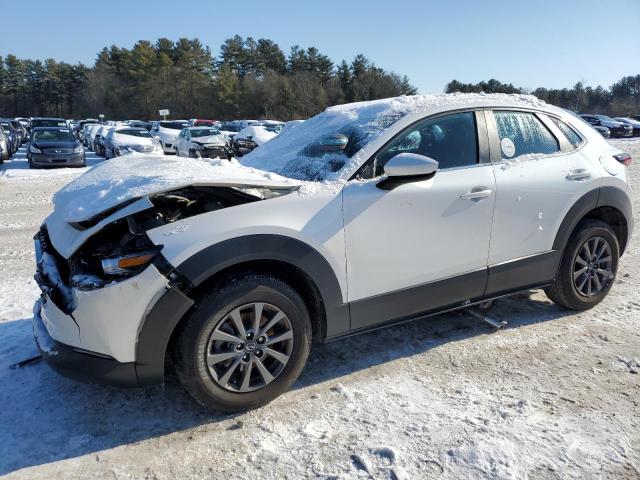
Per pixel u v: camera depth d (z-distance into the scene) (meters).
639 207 7.91
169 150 22.84
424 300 3.11
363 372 3.10
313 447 2.42
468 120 3.30
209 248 2.44
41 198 10.63
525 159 3.43
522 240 3.41
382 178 2.91
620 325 3.65
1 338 3.60
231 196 2.71
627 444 2.38
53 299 2.52
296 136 3.85
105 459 2.39
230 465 2.32
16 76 97.62
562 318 3.80
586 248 3.74
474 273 3.26
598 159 3.77
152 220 2.63
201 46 82.25
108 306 2.36
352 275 2.84
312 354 3.33
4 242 6.65
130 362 2.43
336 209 2.76
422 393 2.85
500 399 2.77
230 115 75.25
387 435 2.48
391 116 3.21
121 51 82.44
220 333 2.52
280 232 2.59
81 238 2.50
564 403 2.71
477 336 3.54
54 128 17.83
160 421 2.66
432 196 3.02
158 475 2.28
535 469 2.22
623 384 2.90
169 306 2.40
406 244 2.97
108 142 19.22
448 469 2.24
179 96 76.81
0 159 18.16
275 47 85.56
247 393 2.64
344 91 73.75
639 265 5.01
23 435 2.56
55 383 3.02
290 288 2.69
